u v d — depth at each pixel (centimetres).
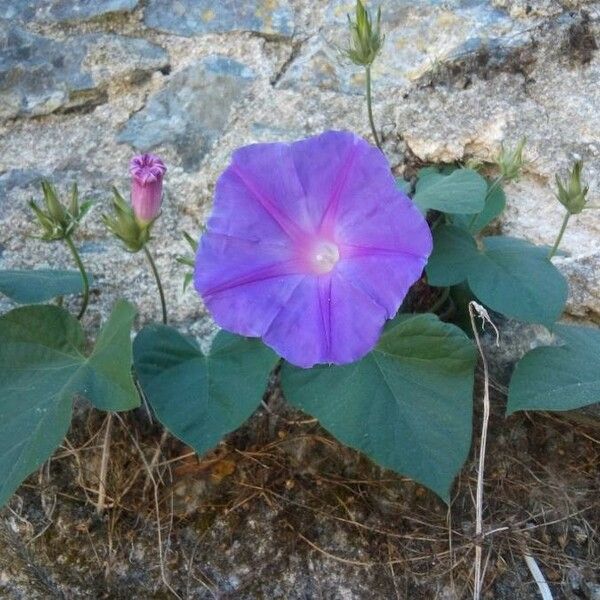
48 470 24
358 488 24
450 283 23
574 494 25
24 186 28
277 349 19
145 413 25
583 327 23
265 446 25
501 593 23
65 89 29
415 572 23
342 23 30
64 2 30
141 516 24
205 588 23
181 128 29
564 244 26
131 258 26
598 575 24
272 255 20
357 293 19
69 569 23
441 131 28
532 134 27
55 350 22
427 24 30
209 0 30
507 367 25
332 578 23
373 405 21
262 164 19
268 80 29
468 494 24
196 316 26
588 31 29
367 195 19
